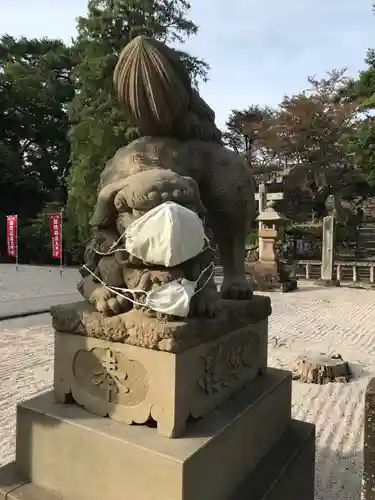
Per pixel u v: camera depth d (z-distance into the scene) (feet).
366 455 6.77
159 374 5.40
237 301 7.37
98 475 5.50
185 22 54.08
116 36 52.03
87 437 5.59
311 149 86.17
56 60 91.76
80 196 53.98
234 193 7.30
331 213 84.28
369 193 89.51
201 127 7.30
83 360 6.11
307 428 8.24
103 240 6.05
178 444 5.22
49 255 77.41
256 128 94.07
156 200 5.51
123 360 5.71
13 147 90.48
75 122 70.64
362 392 16.22
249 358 7.39
